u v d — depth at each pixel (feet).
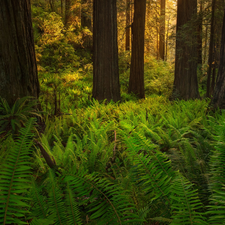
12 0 12.67
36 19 52.01
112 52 31.86
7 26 12.63
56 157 8.52
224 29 18.63
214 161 5.25
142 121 15.42
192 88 39.45
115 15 32.27
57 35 50.75
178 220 3.55
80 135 13.30
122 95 40.29
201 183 5.79
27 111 12.03
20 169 3.54
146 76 61.77
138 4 43.78
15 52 12.96
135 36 44.21
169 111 19.20
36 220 3.50
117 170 7.98
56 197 4.21
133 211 4.51
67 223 4.00
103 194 4.19
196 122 13.38
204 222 3.43
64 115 17.17
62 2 69.62
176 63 40.27
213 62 40.06
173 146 10.61
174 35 40.75
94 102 27.04
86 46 70.13
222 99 17.97
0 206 3.04
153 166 5.40
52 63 50.57
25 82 13.50
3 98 12.51
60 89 34.19
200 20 35.76
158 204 4.93
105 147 10.16
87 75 53.01
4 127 11.02
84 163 8.17
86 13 72.84
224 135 5.82
